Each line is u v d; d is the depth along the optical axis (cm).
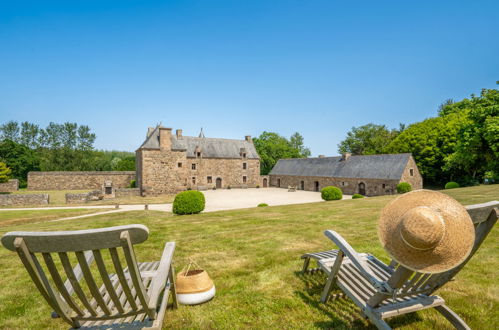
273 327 291
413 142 3922
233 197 3262
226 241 659
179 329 292
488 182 2916
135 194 3425
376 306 261
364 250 541
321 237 674
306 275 427
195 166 4259
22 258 181
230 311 326
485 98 2216
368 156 3666
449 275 259
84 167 5541
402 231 228
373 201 1532
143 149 3553
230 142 4753
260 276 430
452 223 235
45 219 1811
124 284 206
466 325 262
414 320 295
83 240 181
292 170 4644
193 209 1561
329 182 3906
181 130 4309
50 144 6362
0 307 361
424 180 4097
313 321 300
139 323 236
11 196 2586
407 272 231
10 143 4881
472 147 2289
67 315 223
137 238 188
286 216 1066
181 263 507
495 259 466
